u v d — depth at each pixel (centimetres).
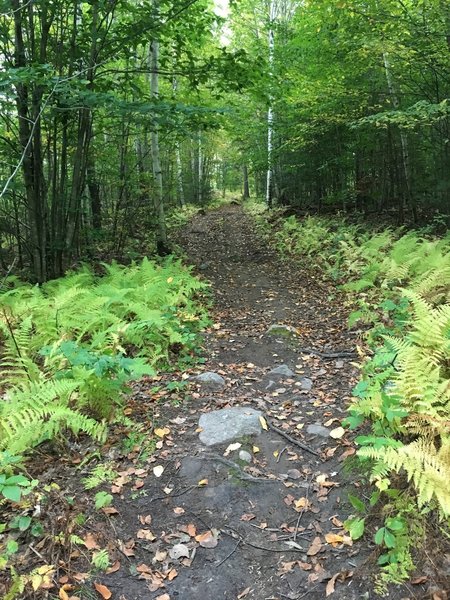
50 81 688
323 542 291
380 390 357
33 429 338
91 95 746
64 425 388
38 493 321
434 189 1266
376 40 1014
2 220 1082
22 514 298
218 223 2300
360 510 294
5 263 1193
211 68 998
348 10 991
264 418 427
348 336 653
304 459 371
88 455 374
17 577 252
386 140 1483
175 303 711
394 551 264
